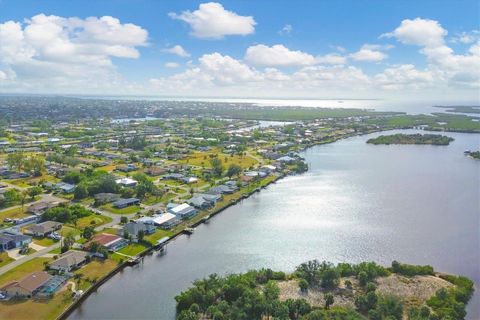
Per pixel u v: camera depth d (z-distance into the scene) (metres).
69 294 128.62
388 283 138.00
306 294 131.00
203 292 123.88
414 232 187.00
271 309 114.50
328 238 180.75
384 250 167.62
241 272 149.12
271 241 178.12
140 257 159.38
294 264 155.88
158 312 122.44
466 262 156.75
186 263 156.75
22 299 125.25
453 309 120.12
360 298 123.38
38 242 167.62
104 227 186.88
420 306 124.69
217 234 187.50
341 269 143.50
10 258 151.88
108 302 128.38
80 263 148.88
